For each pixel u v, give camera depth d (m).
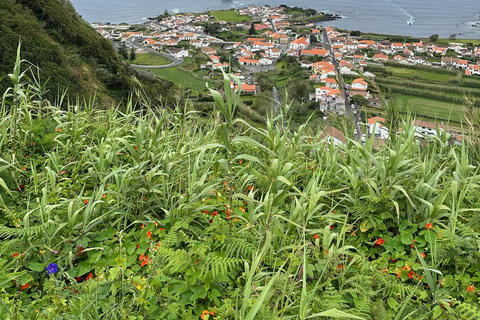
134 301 1.85
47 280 2.18
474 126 3.67
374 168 2.94
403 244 2.55
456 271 2.29
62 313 1.79
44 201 2.54
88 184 3.49
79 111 4.51
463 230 2.39
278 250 2.40
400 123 3.37
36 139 4.11
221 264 2.05
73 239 2.54
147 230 2.70
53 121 4.60
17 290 2.24
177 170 3.46
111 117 4.53
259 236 2.49
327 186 3.21
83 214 2.65
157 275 2.01
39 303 2.06
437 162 3.49
